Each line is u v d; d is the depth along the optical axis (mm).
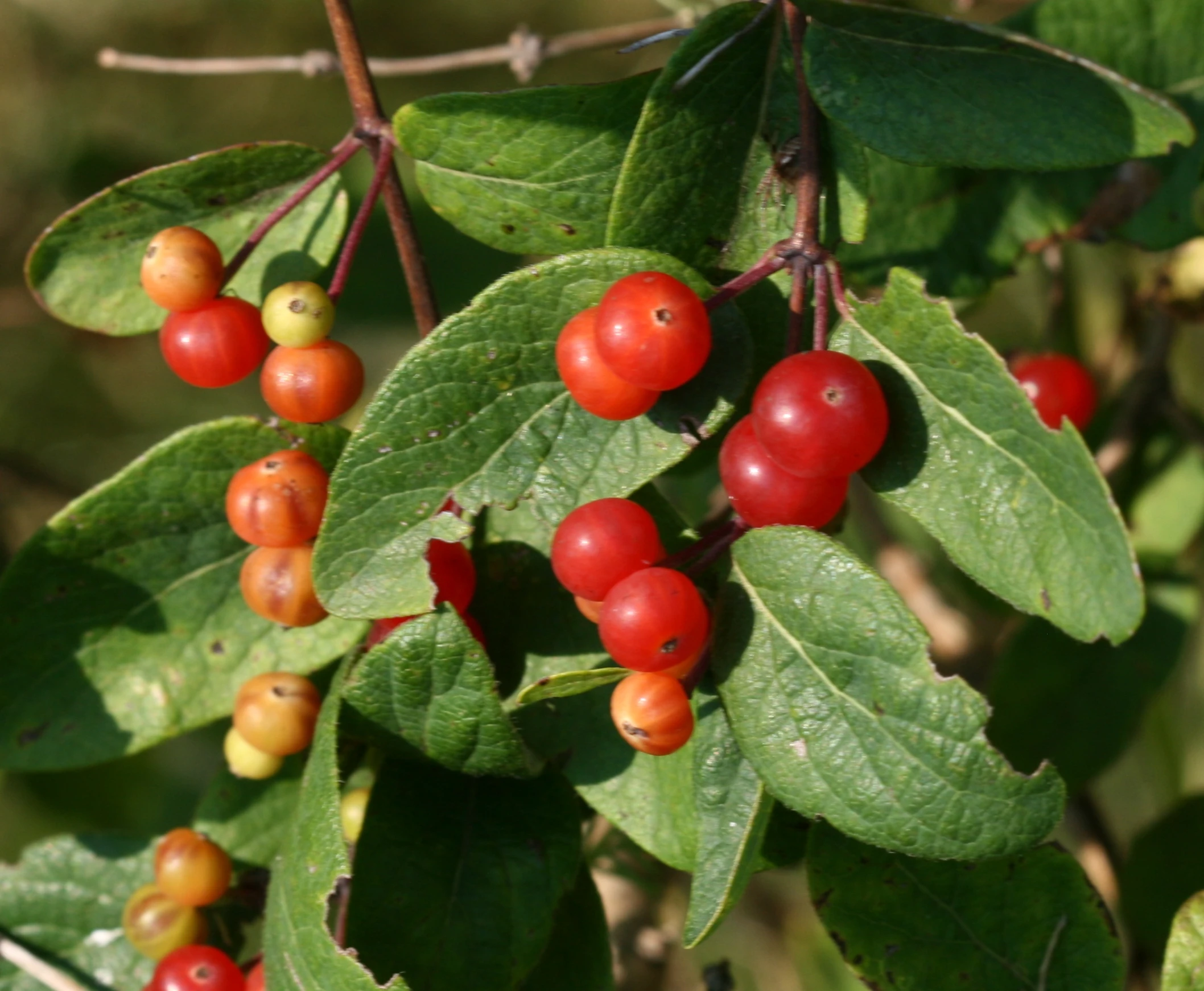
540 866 243
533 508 233
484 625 245
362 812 255
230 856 264
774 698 228
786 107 235
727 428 241
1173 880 279
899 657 224
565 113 241
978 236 271
